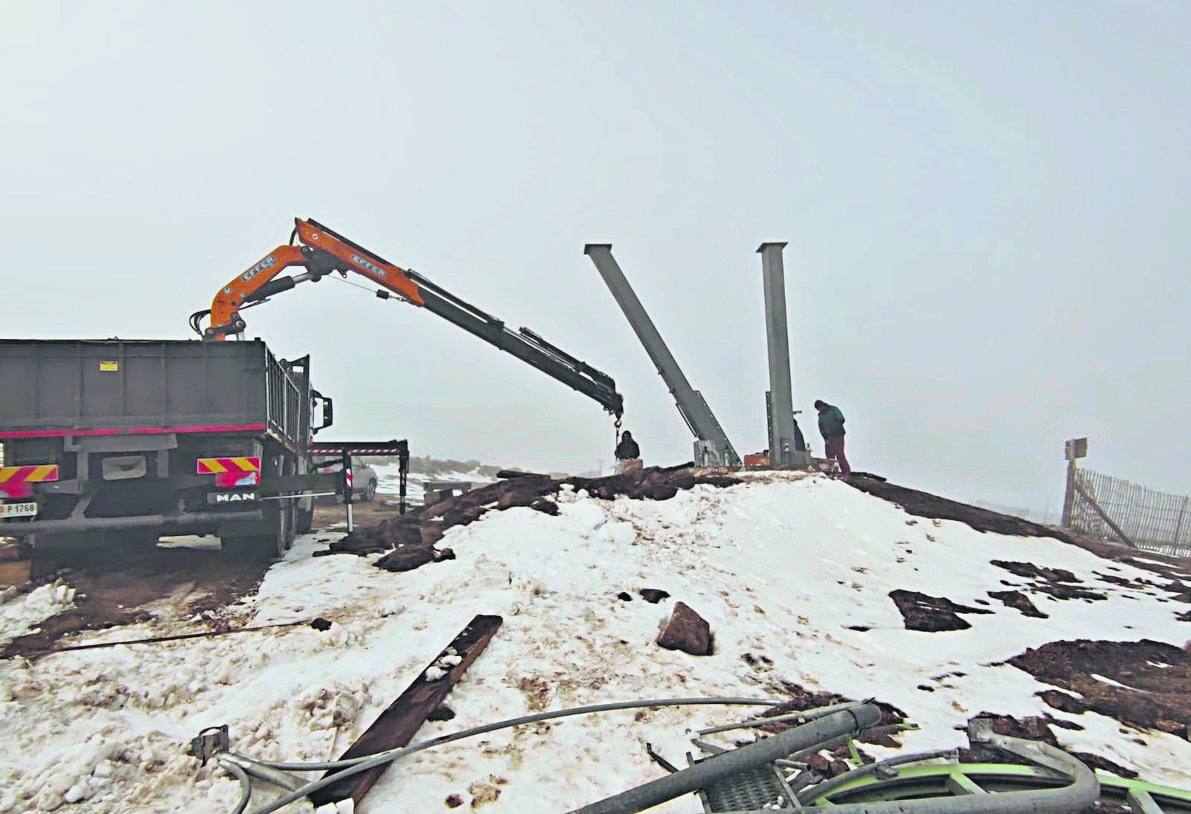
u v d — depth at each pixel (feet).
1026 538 40.50
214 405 29.55
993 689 20.92
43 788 13.28
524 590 25.76
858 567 33.58
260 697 17.44
